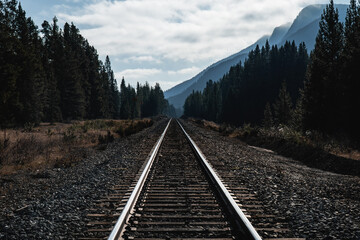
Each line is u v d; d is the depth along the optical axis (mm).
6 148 10820
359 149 12672
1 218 4555
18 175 7910
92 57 75438
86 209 4816
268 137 18281
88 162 10258
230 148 14195
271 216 4426
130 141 17156
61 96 54875
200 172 7941
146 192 5797
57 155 11445
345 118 18266
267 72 92375
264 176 7680
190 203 5031
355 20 18766
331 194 6172
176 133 23172
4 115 31109
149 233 3707
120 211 4625
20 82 37312
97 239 3553
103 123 32344
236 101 82812
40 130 24906
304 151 12969
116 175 7742
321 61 22016
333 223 4180
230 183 6633
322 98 20969
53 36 60969
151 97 147125
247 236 3557
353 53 17844
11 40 36344
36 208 4992
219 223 4012
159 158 10539
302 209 4879
